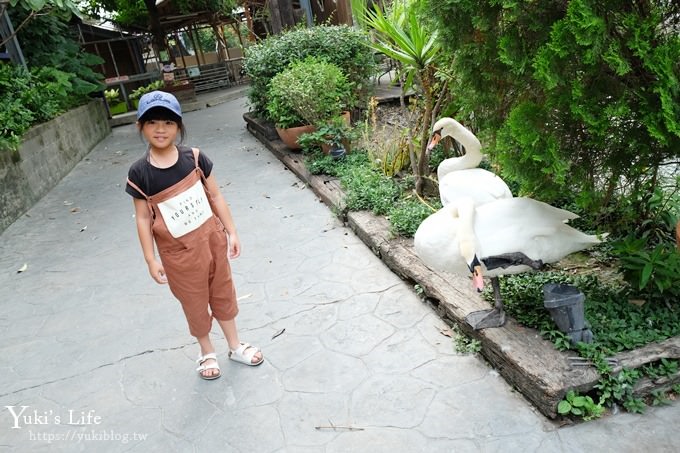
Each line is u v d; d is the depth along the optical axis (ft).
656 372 7.20
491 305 9.02
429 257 8.14
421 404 7.75
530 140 7.31
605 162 7.73
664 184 10.56
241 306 11.25
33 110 24.59
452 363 8.52
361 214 14.07
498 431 7.06
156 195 7.80
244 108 41.45
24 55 32.14
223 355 9.68
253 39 46.29
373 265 12.19
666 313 7.97
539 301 8.77
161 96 7.52
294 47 22.79
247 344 9.39
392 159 16.39
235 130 31.99
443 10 7.90
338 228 14.55
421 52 12.87
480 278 7.15
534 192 8.45
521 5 7.09
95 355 10.18
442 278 10.14
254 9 48.85
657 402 7.09
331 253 13.10
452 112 13.85
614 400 7.17
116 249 15.47
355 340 9.51
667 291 8.27
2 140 18.86
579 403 6.88
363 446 7.14
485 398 7.67
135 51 55.62
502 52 7.46
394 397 7.97
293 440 7.42
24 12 30.27
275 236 14.66
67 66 34.30
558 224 7.89
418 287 10.59
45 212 19.95
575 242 8.01
